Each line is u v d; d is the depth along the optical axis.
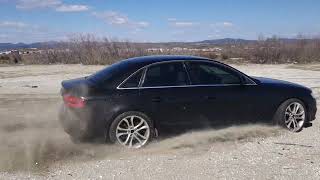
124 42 30.53
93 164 6.25
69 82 7.51
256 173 5.80
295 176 5.68
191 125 7.41
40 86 16.27
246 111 7.77
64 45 31.17
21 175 5.76
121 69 7.28
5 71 23.41
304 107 8.22
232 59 32.53
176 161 6.37
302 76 20.16
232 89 7.66
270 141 7.40
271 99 7.92
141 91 7.11
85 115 6.85
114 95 6.98
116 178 5.65
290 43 33.31
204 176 5.70
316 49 32.94
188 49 32.31
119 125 7.00
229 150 6.91
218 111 7.55
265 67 26.72
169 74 7.38
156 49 30.69
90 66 27.12
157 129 7.25
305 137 7.71
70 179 5.61
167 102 7.20
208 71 7.63
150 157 6.58
